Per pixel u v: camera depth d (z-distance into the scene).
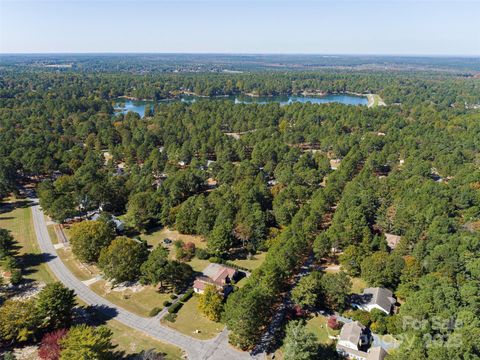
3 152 175.00
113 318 84.88
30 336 76.12
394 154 189.62
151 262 96.06
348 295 90.50
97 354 63.03
